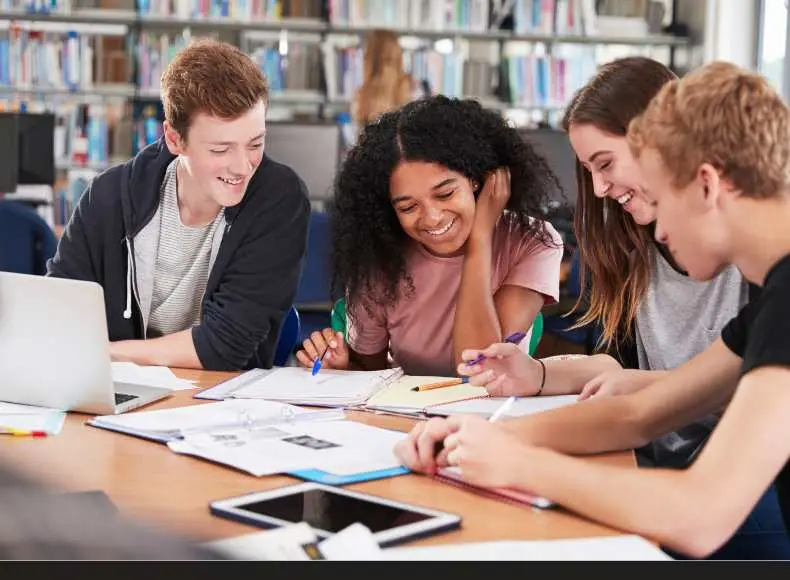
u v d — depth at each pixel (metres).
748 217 1.15
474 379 1.73
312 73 6.29
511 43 6.61
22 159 4.84
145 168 2.15
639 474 1.13
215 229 2.15
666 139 1.17
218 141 1.94
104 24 6.15
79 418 1.60
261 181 2.13
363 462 1.34
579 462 1.17
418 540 1.08
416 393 1.75
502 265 2.19
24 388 1.65
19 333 1.62
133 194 2.14
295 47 6.28
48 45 6.06
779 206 1.15
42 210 5.80
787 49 5.90
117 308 2.20
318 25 6.29
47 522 1.12
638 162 1.24
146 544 1.07
